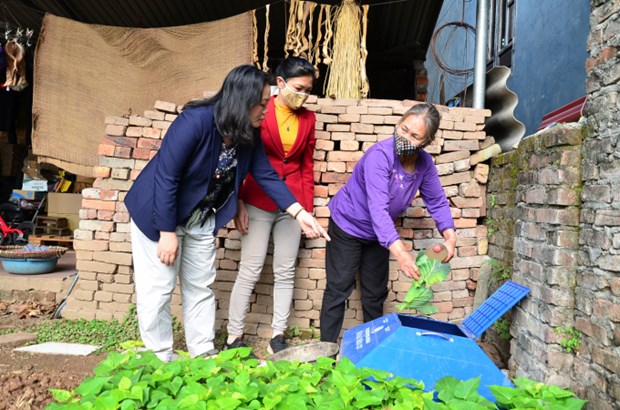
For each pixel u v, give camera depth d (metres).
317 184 3.83
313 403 1.59
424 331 2.08
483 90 4.16
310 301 3.78
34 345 3.47
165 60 4.42
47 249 4.82
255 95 2.34
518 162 3.09
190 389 1.58
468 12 10.06
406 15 6.78
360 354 2.10
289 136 3.14
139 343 1.98
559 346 2.36
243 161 2.68
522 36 7.38
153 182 2.56
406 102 3.74
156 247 2.57
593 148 2.26
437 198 3.03
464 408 1.50
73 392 1.60
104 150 3.84
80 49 4.46
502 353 3.16
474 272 3.71
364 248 3.17
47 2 6.29
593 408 2.13
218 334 3.72
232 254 3.80
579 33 5.64
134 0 6.34
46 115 4.43
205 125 2.40
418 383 1.71
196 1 6.40
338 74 3.93
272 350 3.34
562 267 2.37
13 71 4.81
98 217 3.88
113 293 3.92
